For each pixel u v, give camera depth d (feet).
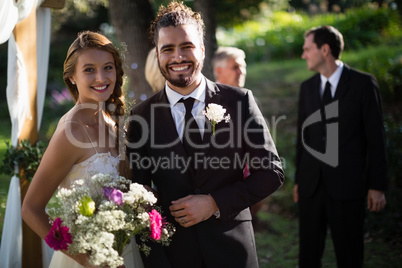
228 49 15.33
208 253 8.91
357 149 13.66
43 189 8.56
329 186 13.61
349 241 13.55
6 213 12.01
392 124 24.03
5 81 52.24
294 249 17.88
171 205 9.03
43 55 13.20
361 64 33.88
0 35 10.32
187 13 8.90
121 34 21.07
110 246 7.28
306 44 14.17
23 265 11.98
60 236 7.32
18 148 12.05
